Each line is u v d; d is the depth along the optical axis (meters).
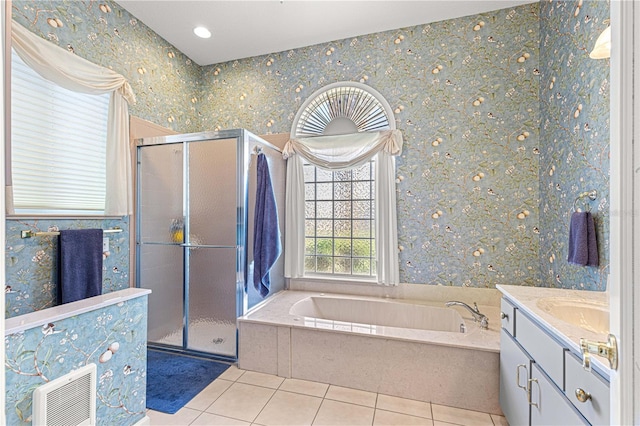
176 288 2.62
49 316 1.26
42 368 1.21
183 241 2.59
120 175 2.38
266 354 2.27
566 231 2.00
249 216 2.54
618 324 0.53
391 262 2.75
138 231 2.70
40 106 1.93
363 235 3.02
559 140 2.11
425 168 2.75
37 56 1.83
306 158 2.98
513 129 2.52
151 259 2.68
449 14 2.61
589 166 1.72
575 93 1.89
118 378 1.54
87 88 2.15
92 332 1.42
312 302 2.87
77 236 2.02
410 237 2.79
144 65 2.75
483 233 2.60
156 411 1.81
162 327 2.66
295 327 2.19
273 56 3.24
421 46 2.76
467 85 2.63
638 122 0.50
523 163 2.50
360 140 2.81
